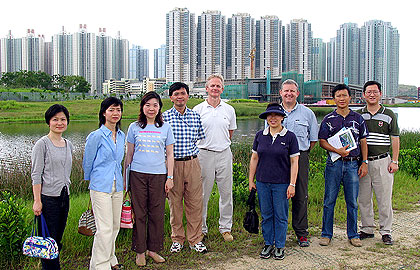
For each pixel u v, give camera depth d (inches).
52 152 128.8
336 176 170.7
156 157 147.6
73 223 175.8
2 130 1070.4
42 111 1785.2
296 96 174.7
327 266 146.3
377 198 175.6
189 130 163.2
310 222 201.9
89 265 142.9
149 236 149.6
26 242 124.4
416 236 179.8
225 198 178.1
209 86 177.5
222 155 177.2
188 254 158.2
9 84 3179.1
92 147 135.0
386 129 175.2
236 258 155.3
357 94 3494.1
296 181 169.0
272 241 159.3
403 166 325.4
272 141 157.9
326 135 175.8
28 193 284.8
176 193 161.2
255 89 3895.2
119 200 141.3
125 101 2399.1
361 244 168.9
